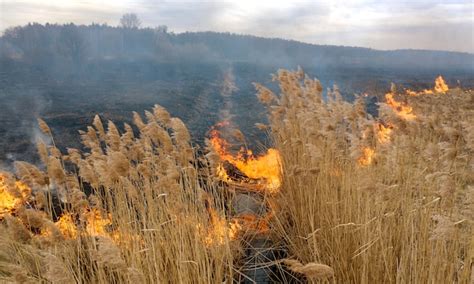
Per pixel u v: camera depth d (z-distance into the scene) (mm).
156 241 3656
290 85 6680
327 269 2369
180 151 4410
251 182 7543
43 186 4160
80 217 4051
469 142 3293
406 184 3648
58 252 3574
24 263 3734
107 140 4969
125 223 3914
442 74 73250
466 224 2910
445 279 2756
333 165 4691
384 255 3082
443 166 3766
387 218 3471
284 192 5785
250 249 4781
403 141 3939
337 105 5039
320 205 4449
